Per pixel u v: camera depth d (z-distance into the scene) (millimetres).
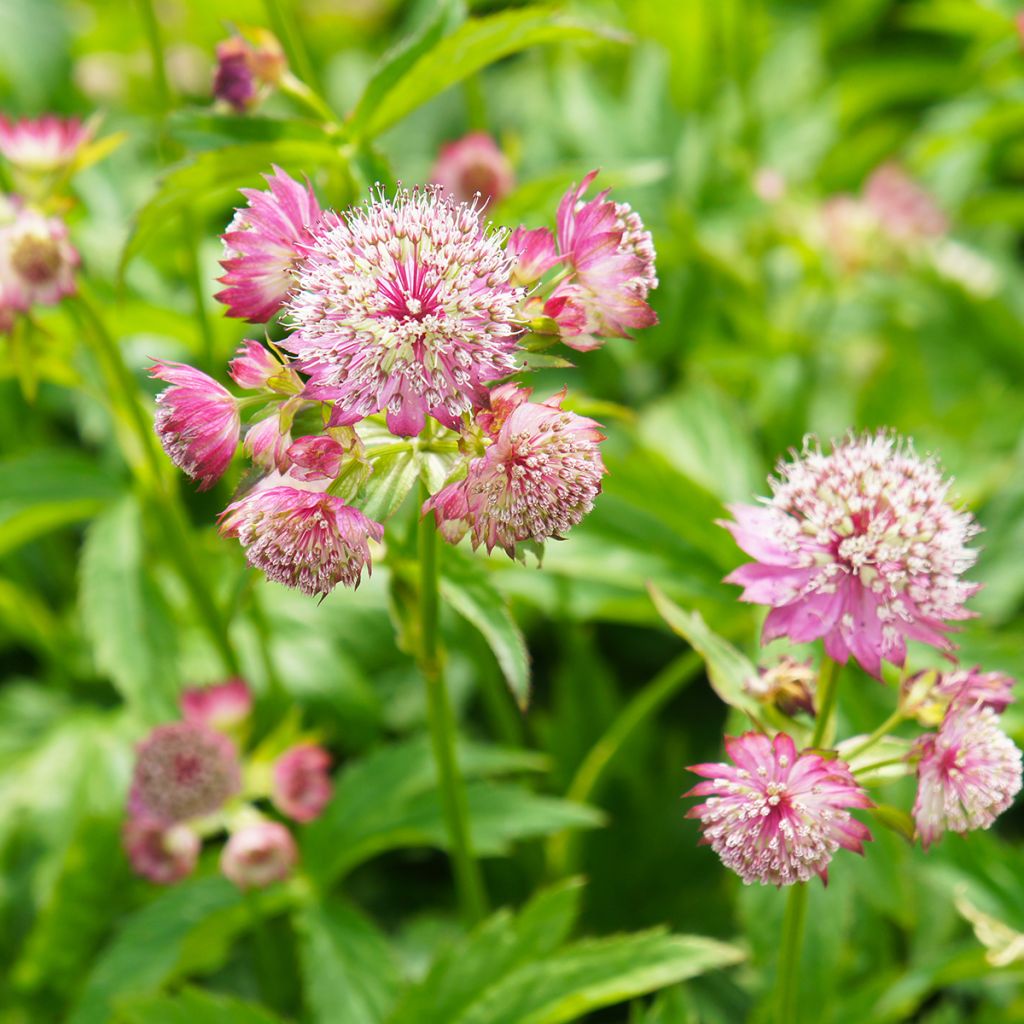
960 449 644
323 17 1012
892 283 818
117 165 734
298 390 450
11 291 541
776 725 471
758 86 938
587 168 584
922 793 455
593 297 456
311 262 447
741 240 798
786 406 740
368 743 656
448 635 649
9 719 684
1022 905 538
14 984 603
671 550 597
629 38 516
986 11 842
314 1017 558
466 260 439
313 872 571
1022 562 625
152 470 574
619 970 516
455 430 438
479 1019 515
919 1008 604
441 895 666
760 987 541
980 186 959
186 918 567
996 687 461
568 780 666
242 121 519
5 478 589
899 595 455
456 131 950
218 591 657
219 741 566
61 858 602
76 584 760
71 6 961
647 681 733
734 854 447
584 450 439
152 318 616
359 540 440
